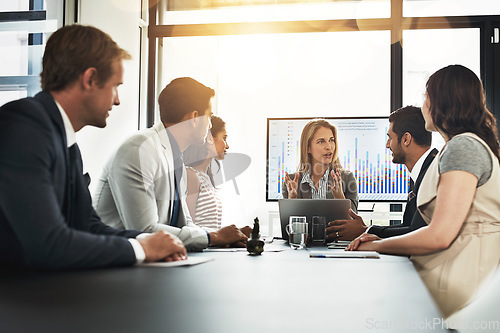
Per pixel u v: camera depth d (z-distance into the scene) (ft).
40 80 4.33
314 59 13.99
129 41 13.48
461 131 5.62
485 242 5.15
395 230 7.27
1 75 11.66
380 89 13.75
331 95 13.92
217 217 9.58
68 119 4.27
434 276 5.20
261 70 14.20
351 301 2.61
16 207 3.38
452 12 13.28
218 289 2.96
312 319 2.17
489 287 4.93
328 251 5.58
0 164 3.41
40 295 2.64
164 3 14.65
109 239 3.88
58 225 3.51
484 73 13.16
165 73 14.73
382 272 3.84
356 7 13.78
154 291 2.83
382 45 13.74
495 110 13.01
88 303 2.45
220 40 14.43
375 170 12.95
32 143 3.52
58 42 4.17
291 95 14.05
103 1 12.35
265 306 2.45
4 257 3.56
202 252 5.67
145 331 1.90
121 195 6.07
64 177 3.98
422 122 7.88
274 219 13.50
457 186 5.09
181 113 6.93
